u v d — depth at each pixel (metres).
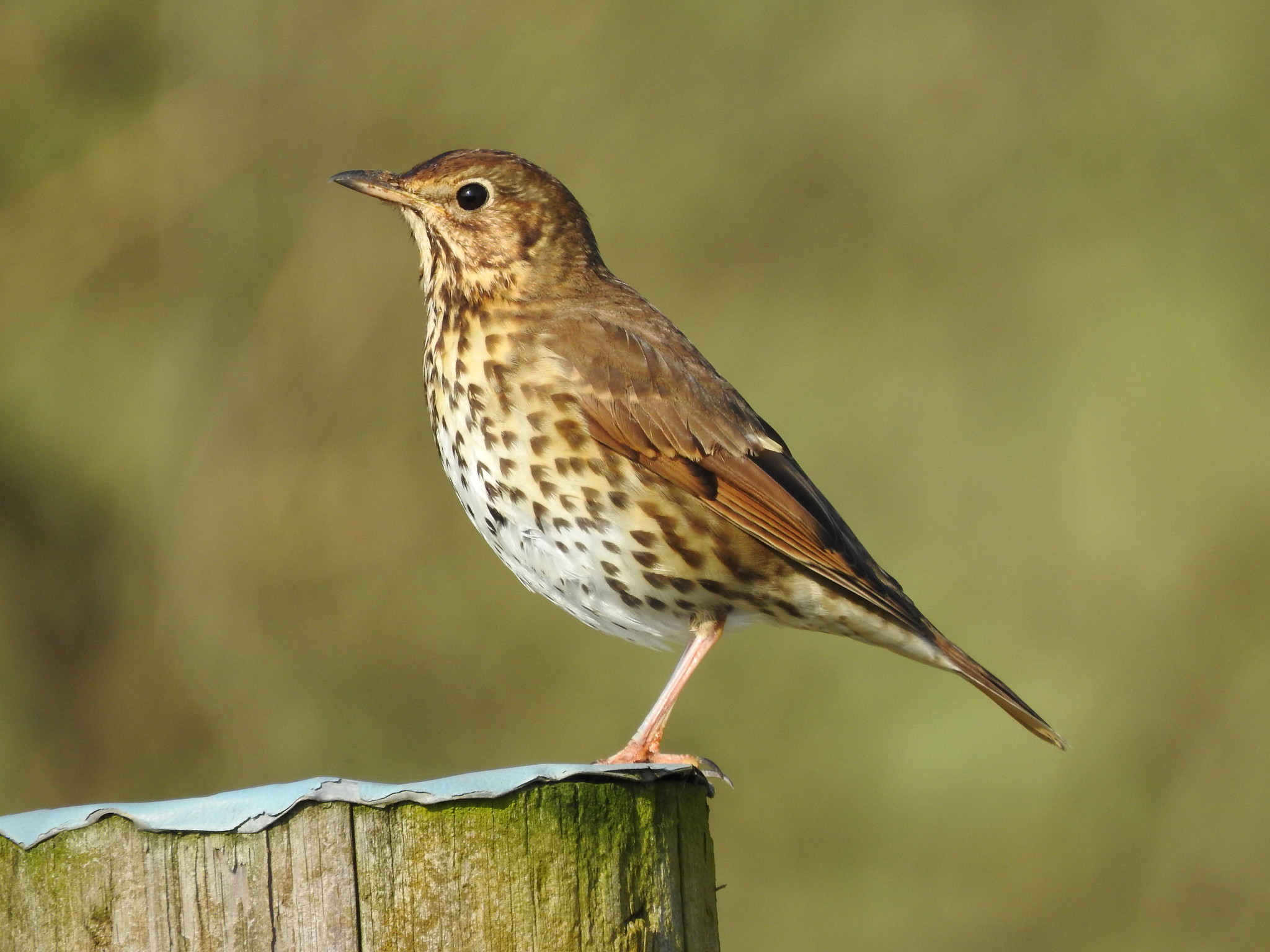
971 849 15.17
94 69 14.61
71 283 14.40
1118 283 17.00
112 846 4.34
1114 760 15.57
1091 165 16.98
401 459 14.37
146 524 14.12
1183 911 15.11
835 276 16.61
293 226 14.62
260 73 14.68
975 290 16.84
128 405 14.40
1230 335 16.80
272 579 14.12
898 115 16.75
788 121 16.45
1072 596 16.14
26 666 13.73
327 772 13.94
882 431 16.52
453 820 4.39
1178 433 16.58
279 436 14.27
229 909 4.31
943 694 15.45
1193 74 16.84
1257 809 15.38
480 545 14.45
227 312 14.43
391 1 15.07
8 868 4.38
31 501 13.96
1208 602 16.11
